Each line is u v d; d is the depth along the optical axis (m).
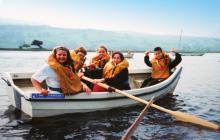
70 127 5.11
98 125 5.28
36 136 4.63
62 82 5.30
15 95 5.90
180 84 12.31
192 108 7.12
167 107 7.05
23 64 24.05
